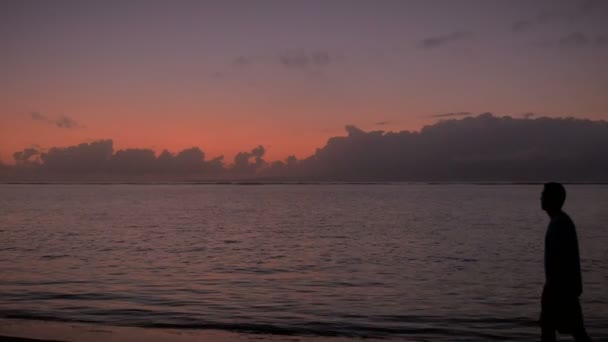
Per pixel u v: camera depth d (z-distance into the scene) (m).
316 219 56.31
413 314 13.64
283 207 87.06
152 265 22.62
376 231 41.50
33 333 10.73
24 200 118.69
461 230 42.38
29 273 20.03
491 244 32.22
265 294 16.27
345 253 27.55
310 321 12.81
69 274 19.86
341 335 11.59
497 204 97.25
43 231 40.62
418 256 26.36
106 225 47.16
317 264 23.28
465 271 21.31
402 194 185.38
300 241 33.78
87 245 30.78
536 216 60.94
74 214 65.12
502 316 13.41
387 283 18.44
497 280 19.08
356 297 15.90
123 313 13.35
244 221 53.06
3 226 45.53
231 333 11.28
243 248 29.70
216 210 76.88
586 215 60.25
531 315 13.52
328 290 17.06
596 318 12.96
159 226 46.22
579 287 7.35
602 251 27.52
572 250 7.32
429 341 11.06
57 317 12.84
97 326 11.55
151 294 16.02
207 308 14.13
